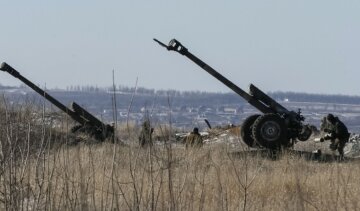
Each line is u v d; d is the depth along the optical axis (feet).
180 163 121.49
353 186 134.62
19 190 98.58
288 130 234.99
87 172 113.39
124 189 114.01
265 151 228.22
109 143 117.80
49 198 100.27
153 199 99.55
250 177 136.87
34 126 102.73
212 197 116.67
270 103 242.37
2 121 98.07
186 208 104.73
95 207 102.89
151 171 99.91
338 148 231.09
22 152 99.86
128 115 100.63
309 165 171.42
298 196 110.01
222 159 143.13
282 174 145.59
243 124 239.30
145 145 103.81
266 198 125.18
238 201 116.26
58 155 106.32
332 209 117.50
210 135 252.42
